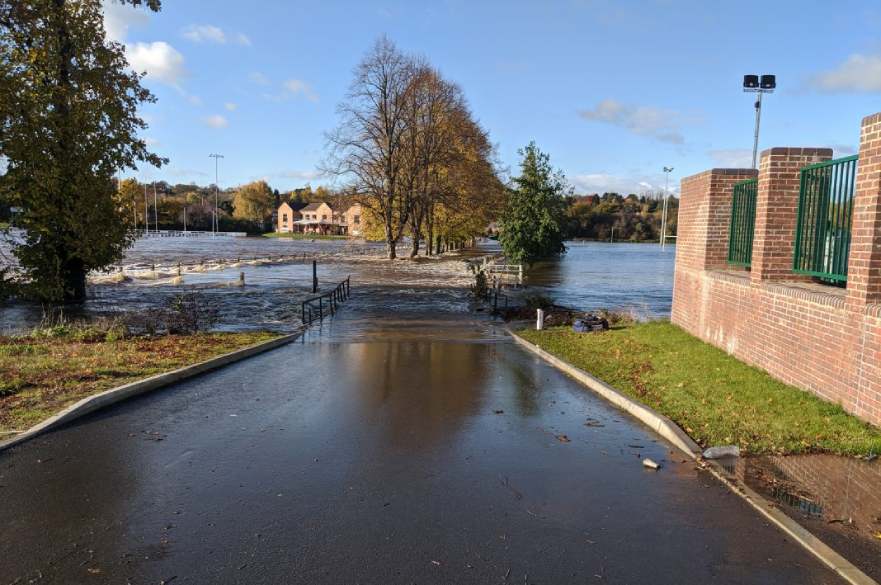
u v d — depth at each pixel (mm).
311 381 9164
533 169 38812
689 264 12414
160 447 6008
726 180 11258
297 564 3822
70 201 21172
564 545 4117
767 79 22172
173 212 147375
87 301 23719
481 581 3654
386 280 35062
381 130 52094
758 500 4820
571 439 6480
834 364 6902
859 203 6488
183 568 3754
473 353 11938
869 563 3850
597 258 69250
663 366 9633
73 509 4570
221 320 17906
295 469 5465
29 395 7469
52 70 20406
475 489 5070
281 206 159250
